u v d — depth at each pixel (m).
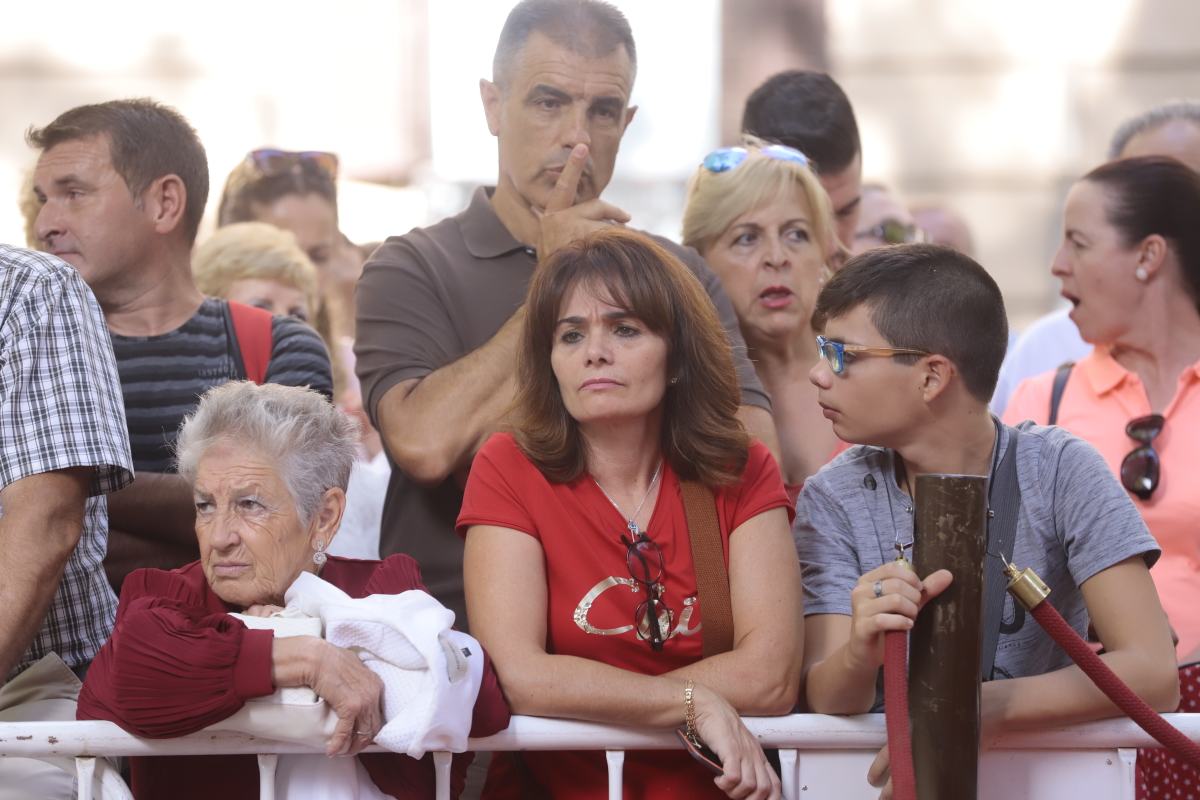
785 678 8.38
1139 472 11.62
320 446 8.59
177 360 11.22
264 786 7.87
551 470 8.76
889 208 17.02
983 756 8.30
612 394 8.55
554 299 8.74
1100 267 12.10
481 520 8.70
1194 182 12.09
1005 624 8.66
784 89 14.14
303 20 28.09
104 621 9.65
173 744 7.82
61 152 11.09
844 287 8.89
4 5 27.33
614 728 8.14
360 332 11.23
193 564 8.74
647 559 8.65
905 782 7.16
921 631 7.44
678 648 8.59
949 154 28.75
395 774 8.37
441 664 7.73
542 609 8.58
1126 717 8.23
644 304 8.61
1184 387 11.84
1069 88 28.70
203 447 8.50
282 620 7.93
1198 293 12.00
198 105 27.83
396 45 28.33
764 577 8.64
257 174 17.03
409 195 26.27
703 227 12.15
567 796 8.65
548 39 11.12
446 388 10.55
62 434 8.81
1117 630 8.41
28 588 8.60
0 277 9.02
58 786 8.46
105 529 9.77
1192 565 11.39
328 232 17.11
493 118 11.62
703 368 8.86
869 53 28.98
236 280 14.63
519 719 8.18
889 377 8.69
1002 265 28.69
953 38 28.77
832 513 9.12
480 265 11.28
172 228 11.30
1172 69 28.52
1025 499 8.78
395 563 8.74
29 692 9.13
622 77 11.33
